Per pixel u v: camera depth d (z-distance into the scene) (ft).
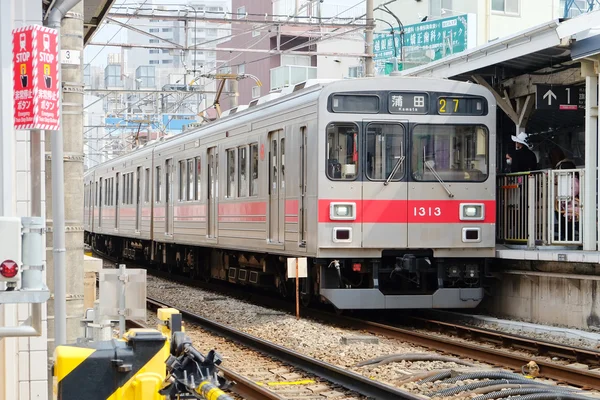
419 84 54.34
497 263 57.31
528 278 53.57
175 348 19.21
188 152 83.41
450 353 43.39
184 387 17.47
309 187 54.03
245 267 74.33
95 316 26.78
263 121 62.90
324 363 36.58
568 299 49.96
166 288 82.94
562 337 46.93
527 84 59.72
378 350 43.29
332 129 53.16
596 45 48.83
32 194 21.49
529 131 64.34
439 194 54.34
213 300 70.49
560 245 54.65
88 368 17.78
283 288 64.59
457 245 54.34
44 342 26.30
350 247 52.95
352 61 168.66
